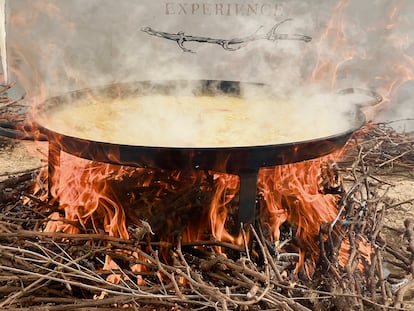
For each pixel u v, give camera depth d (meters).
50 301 2.18
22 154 3.77
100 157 2.23
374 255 2.49
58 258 2.32
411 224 2.71
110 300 2.15
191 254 2.38
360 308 2.22
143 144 2.32
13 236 2.31
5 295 2.25
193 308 2.23
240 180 2.27
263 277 2.20
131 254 2.31
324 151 2.30
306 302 2.28
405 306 2.37
